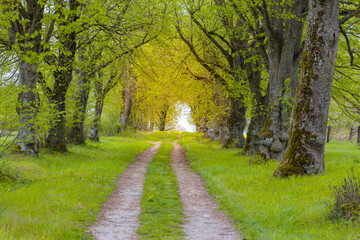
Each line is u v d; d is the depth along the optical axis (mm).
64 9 11172
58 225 5883
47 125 15531
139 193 10758
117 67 23188
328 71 11211
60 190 9133
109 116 45406
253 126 21516
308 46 11422
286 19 15641
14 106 11492
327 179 10070
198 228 6867
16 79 13852
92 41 18844
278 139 16375
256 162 16109
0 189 8727
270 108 16641
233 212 7902
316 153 11289
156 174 15078
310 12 11398
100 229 6508
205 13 20188
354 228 5754
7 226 5352
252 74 21375
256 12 17469
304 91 11484
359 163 14547
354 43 20031
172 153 27781
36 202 7398
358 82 21891
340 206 6469
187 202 9586
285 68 16172
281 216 6965
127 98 45906
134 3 18703
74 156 18219
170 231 6562
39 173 11875
